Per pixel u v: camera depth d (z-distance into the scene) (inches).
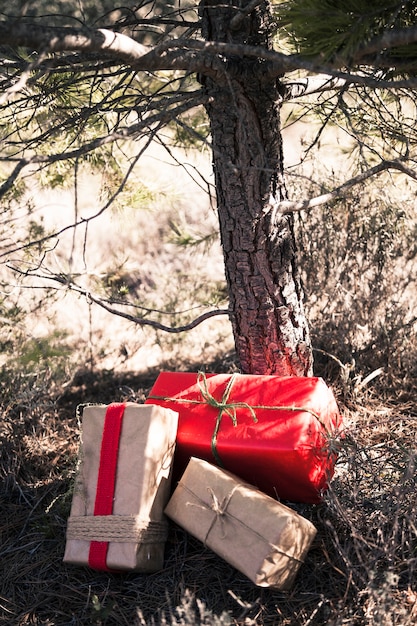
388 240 168.9
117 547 107.6
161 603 107.3
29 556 121.5
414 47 88.3
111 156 158.2
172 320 198.1
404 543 107.3
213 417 117.9
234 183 119.5
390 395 161.9
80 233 256.8
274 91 114.8
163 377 127.0
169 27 129.2
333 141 195.2
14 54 122.8
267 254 124.0
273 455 110.0
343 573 102.3
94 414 114.3
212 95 112.8
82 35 79.7
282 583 101.8
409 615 95.0
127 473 109.8
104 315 215.5
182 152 204.8
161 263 244.5
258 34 110.8
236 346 135.7
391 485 111.8
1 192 74.8
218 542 104.0
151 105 114.0
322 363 172.1
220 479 108.0
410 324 167.2
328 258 173.6
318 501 117.5
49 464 142.3
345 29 82.3
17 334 166.1
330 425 120.0
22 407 153.4
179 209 251.6
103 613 104.0
